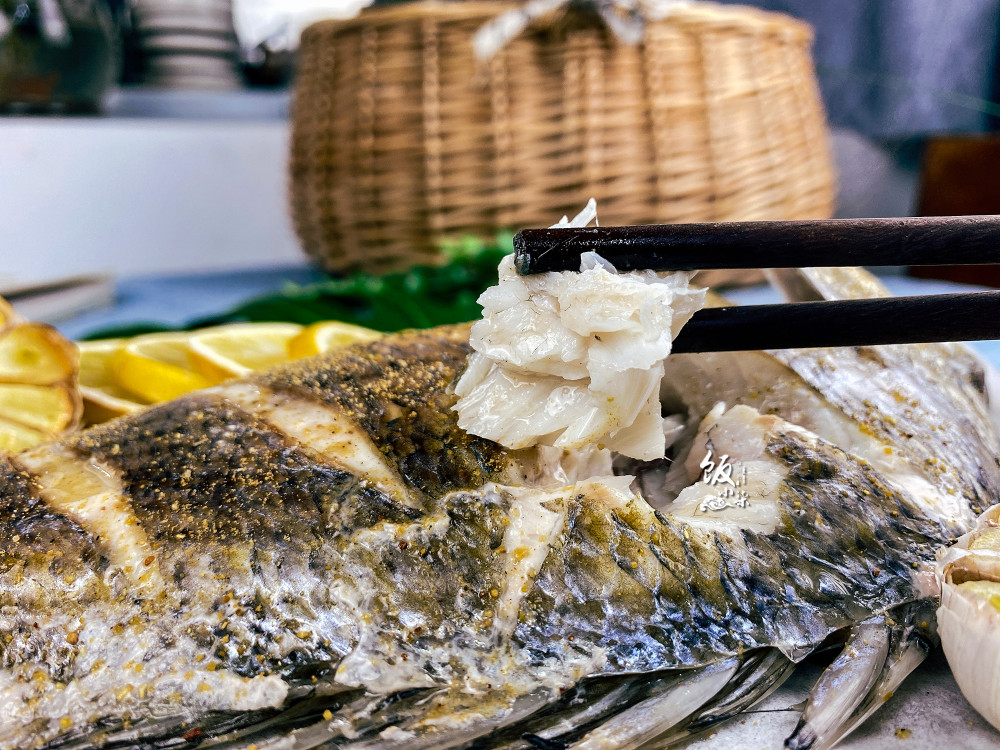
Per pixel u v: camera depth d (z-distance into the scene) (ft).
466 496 0.40
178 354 0.82
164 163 1.72
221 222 1.82
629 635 0.38
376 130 1.26
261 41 1.96
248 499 0.39
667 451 0.52
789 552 0.41
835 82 1.39
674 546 0.40
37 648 0.36
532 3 1.16
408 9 1.24
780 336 0.40
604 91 1.19
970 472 0.47
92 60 1.58
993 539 0.39
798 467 0.44
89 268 1.68
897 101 1.32
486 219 1.26
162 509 0.39
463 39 1.21
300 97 1.41
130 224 1.71
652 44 1.18
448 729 0.36
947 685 0.41
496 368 0.42
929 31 1.51
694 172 1.23
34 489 0.40
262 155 1.84
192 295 1.47
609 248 0.37
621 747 0.37
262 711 0.36
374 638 0.37
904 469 0.46
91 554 0.37
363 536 0.38
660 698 0.38
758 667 0.39
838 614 0.39
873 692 0.38
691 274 0.39
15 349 0.67
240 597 0.37
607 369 0.37
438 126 1.23
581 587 0.38
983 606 0.35
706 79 1.21
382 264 1.35
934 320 0.39
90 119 1.64
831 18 1.54
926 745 0.37
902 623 0.40
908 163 1.32
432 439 0.42
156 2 1.76
